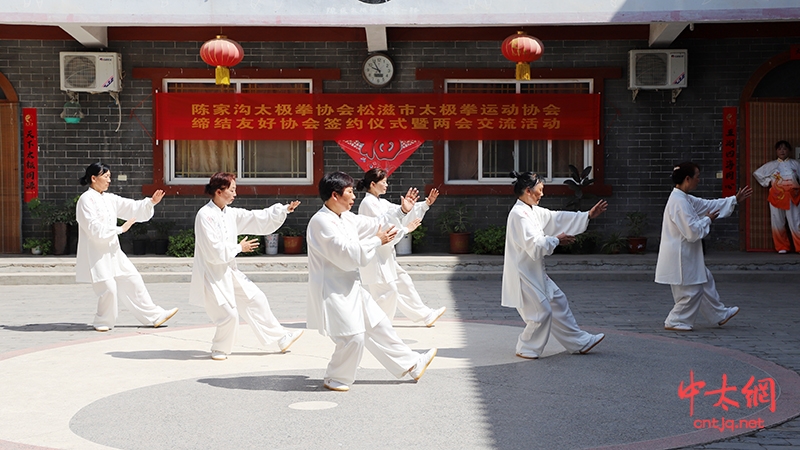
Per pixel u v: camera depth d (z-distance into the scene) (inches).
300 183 542.9
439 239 538.3
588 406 215.2
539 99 531.5
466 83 535.8
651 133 531.5
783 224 524.4
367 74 529.7
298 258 505.7
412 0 471.2
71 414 211.3
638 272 476.4
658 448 181.2
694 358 270.8
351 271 234.5
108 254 333.7
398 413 209.6
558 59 530.0
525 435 191.0
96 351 292.2
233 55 479.5
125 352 290.5
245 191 536.7
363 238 252.8
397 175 537.3
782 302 397.1
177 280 484.7
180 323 354.0
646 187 533.3
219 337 277.9
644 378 244.5
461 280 482.9
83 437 191.6
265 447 183.3
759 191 531.2
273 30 529.7
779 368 255.4
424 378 247.3
